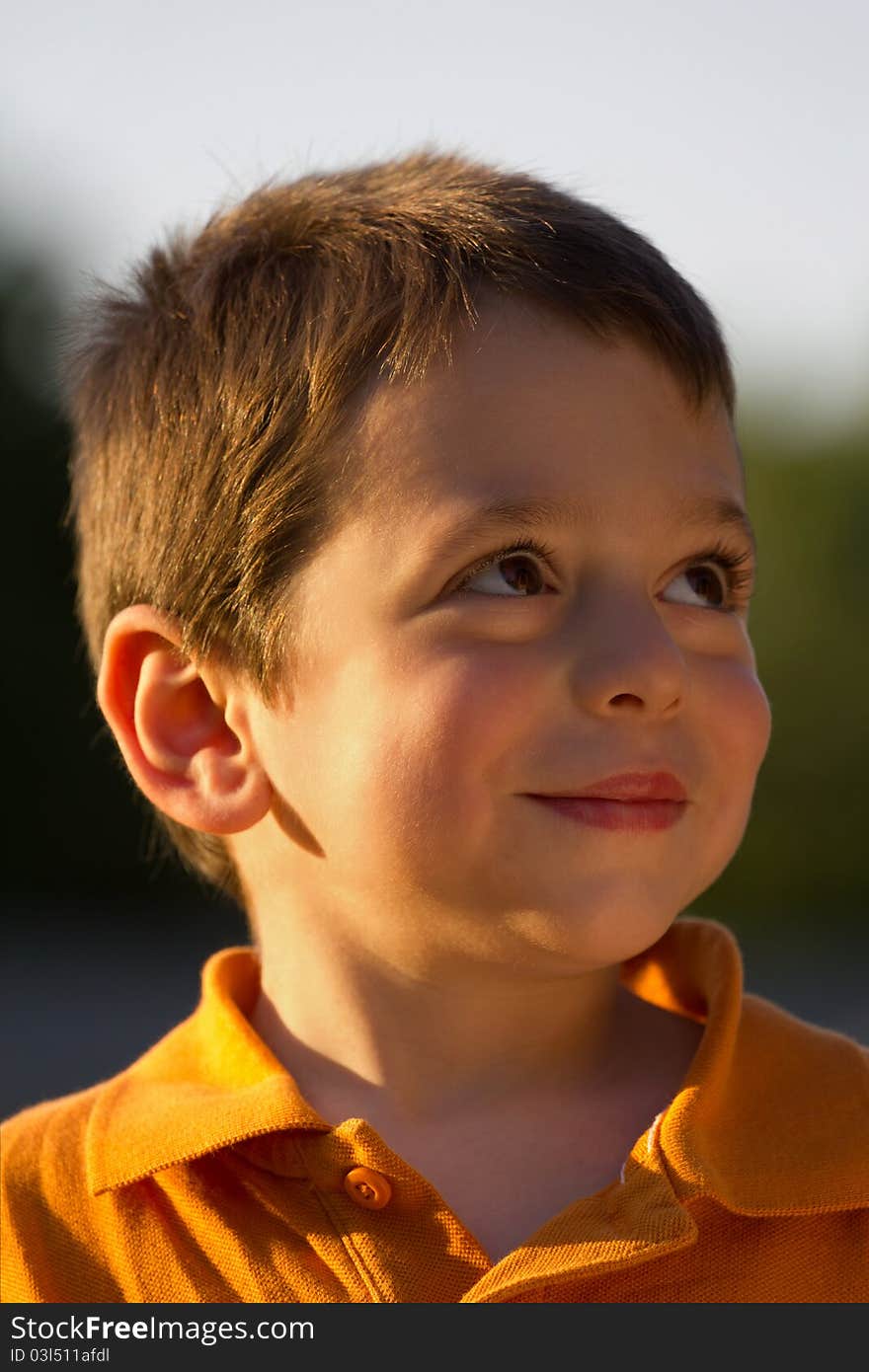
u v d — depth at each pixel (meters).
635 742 1.65
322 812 1.76
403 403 1.73
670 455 1.73
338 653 1.73
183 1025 2.07
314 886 1.81
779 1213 1.61
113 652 1.97
